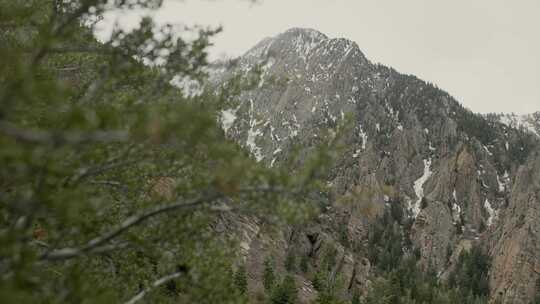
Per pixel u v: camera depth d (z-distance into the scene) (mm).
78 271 5891
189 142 4406
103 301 5219
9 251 4172
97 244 5371
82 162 5504
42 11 6902
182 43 6586
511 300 103562
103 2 5699
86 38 6680
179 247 6641
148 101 6438
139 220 5445
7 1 6176
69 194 4684
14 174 4117
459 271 122625
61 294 5070
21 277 4117
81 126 3307
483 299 104625
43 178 4309
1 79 4402
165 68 6652
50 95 3643
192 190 5508
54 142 3307
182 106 4129
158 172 6535
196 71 6707
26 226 4527
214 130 4531
